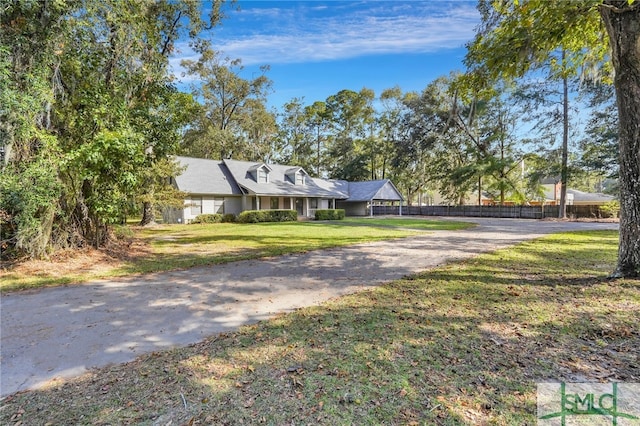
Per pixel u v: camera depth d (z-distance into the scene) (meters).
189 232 15.10
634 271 4.93
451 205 34.72
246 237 12.77
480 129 29.30
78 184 8.09
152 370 2.79
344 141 41.00
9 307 4.54
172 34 15.41
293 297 4.86
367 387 2.42
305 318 3.93
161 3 14.59
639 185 4.83
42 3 6.73
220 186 23.27
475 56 6.11
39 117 6.94
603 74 7.48
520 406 2.15
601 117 21.69
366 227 17.27
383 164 41.66
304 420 2.07
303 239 11.97
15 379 2.70
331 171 43.84
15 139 6.48
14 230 7.12
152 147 9.62
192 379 2.62
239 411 2.18
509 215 28.84
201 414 2.16
